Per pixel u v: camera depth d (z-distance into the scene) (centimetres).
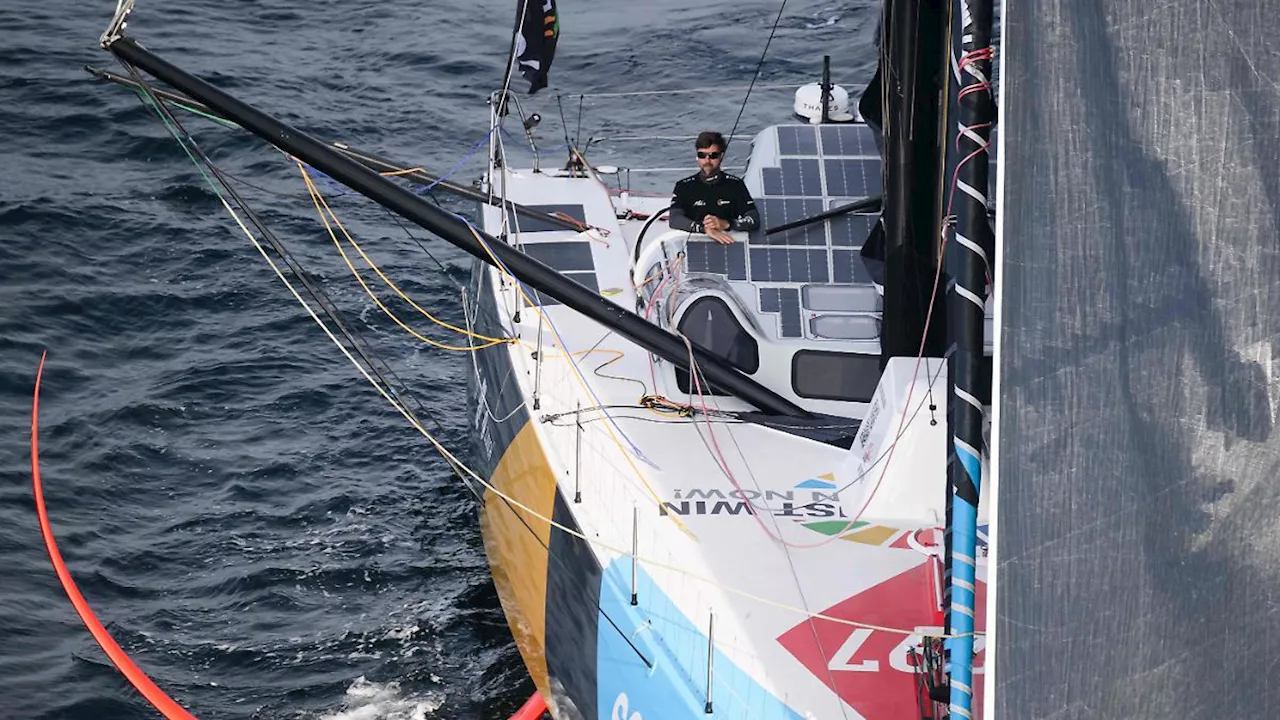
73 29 9575
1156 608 1988
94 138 8225
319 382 6297
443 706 4547
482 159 8262
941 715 3133
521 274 4031
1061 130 1967
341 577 5150
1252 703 1998
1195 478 1969
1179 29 1934
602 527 3853
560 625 4106
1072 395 1983
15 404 6041
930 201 3803
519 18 5219
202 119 8444
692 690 3422
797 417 4234
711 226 4684
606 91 8994
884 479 3753
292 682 4634
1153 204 1956
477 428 5225
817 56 9388
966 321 2744
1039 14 1961
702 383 4344
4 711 4459
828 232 4791
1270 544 1967
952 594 2780
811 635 3378
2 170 7831
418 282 7075
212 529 5394
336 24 10044
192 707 4503
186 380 6259
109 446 5825
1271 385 1944
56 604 4981
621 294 4781
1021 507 1998
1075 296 1975
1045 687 2025
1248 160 1927
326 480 5694
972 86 2730
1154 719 2014
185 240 7312
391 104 8906
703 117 8600
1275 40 1911
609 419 4175
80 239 7250
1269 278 1930
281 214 7594
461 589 5112
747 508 3794
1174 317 1959
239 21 10025
